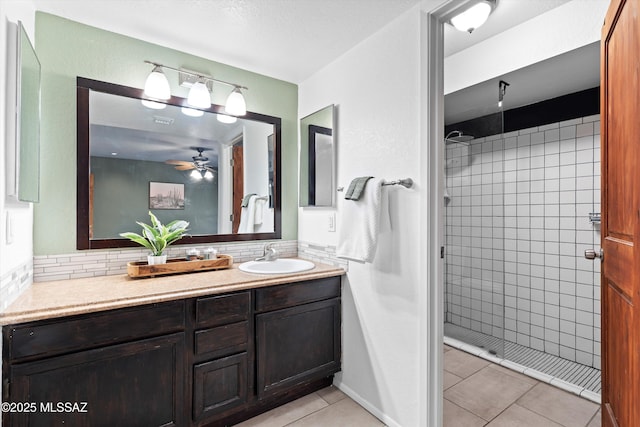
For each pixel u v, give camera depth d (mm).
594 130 2391
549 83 2295
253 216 2396
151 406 1426
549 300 2656
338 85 2180
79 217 1778
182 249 2102
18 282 1382
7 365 1147
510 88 2404
